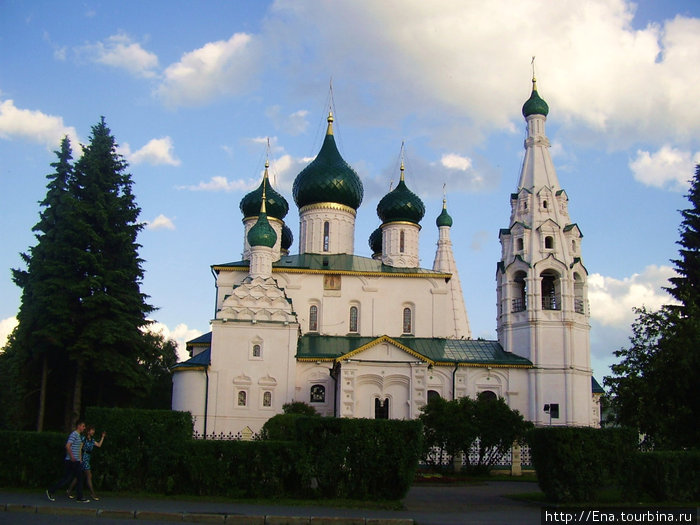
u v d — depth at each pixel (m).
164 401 89.94
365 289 71.19
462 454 55.91
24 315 53.94
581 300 68.31
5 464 30.94
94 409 30.25
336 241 76.31
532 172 70.81
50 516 23.52
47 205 58.75
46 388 57.66
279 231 78.81
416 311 71.38
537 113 72.12
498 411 51.19
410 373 60.69
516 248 69.56
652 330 42.47
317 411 63.00
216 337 62.50
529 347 66.31
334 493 29.52
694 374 38.81
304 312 70.12
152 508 25.20
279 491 29.28
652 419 40.53
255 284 64.00
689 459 30.88
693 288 54.84
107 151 58.03
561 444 30.52
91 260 53.28
